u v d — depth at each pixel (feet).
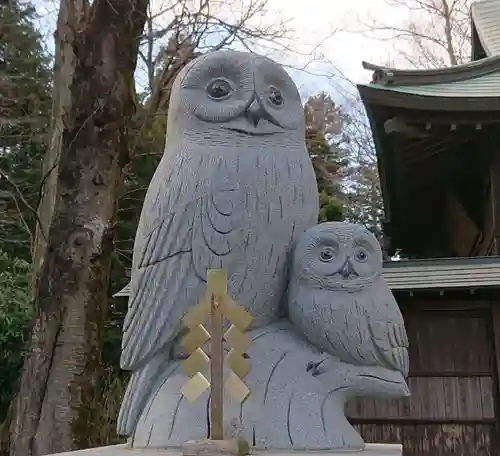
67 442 13.47
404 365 7.42
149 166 31.58
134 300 7.50
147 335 7.32
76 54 15.05
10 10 34.71
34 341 14.14
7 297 25.05
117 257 30.81
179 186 7.50
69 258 14.21
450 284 18.51
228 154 7.59
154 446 6.81
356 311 7.23
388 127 20.51
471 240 28.53
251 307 7.50
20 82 32.73
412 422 19.35
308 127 53.06
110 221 14.73
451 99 19.33
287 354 7.35
